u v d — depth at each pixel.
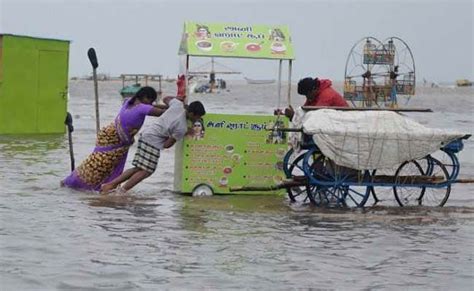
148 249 9.23
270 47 13.55
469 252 9.59
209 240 9.84
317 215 11.90
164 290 7.65
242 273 8.34
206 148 13.30
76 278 7.95
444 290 7.95
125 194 13.23
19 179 14.52
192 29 13.45
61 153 18.94
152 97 13.46
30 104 23.69
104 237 9.77
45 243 9.32
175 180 13.62
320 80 13.62
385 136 12.38
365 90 23.36
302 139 12.60
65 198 12.58
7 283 7.71
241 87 114.75
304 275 8.34
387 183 12.75
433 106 59.03
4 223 10.40
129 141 13.35
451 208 12.91
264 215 11.75
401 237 10.40
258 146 13.39
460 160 19.95
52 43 24.00
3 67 22.97
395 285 8.09
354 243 9.96
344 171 12.70
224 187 13.41
